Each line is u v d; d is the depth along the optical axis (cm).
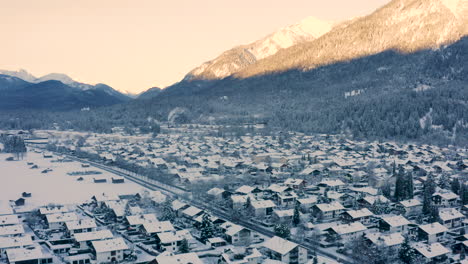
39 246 18875
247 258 17450
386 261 17900
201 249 19338
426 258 17788
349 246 19150
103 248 18325
